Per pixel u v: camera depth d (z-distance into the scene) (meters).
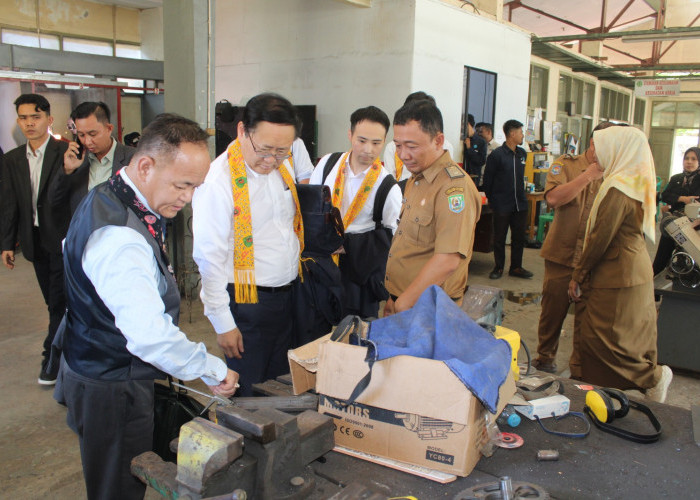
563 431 1.29
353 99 5.88
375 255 2.35
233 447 0.92
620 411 1.34
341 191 2.30
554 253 2.92
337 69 5.95
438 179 1.72
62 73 7.16
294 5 6.12
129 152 2.73
